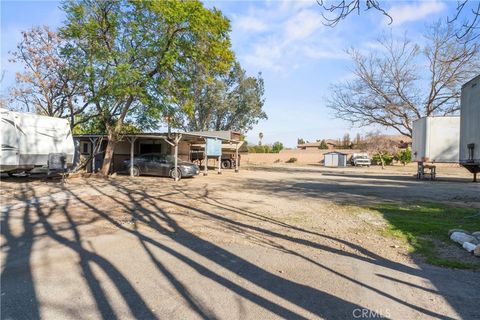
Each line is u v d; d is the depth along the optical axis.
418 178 23.67
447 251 6.12
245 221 8.53
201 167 33.00
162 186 16.05
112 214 9.06
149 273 4.82
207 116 45.41
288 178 23.14
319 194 14.21
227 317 3.58
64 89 22.20
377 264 5.39
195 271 4.93
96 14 18.48
